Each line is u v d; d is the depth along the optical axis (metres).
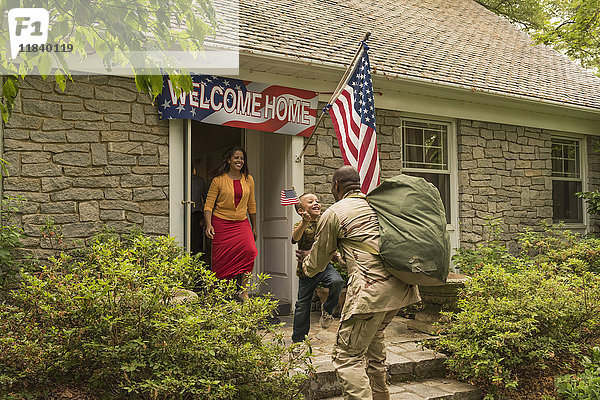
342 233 3.13
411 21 9.32
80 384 3.07
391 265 2.92
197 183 6.55
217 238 5.35
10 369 2.95
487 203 7.83
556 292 4.54
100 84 5.12
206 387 2.79
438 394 3.88
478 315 4.21
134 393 2.87
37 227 4.72
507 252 7.29
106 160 5.11
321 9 8.11
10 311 3.35
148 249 3.75
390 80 6.53
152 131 5.38
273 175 6.60
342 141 5.45
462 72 7.53
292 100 6.17
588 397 3.45
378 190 3.23
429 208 3.08
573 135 9.02
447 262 3.02
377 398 3.28
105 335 2.91
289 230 6.25
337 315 5.95
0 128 4.61
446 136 7.72
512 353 4.16
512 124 8.16
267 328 3.43
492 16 11.61
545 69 9.45
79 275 3.42
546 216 8.44
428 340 4.55
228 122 5.69
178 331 2.87
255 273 6.81
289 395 3.20
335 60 6.09
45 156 4.82
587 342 4.71
